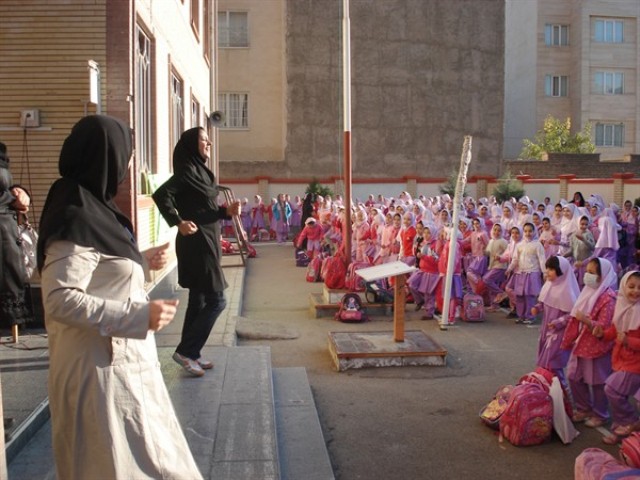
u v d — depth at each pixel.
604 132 45.00
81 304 2.33
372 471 4.95
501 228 11.70
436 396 6.74
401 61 31.67
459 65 32.53
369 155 31.67
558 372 6.22
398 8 31.50
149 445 2.51
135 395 2.52
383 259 13.13
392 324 10.27
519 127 47.53
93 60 7.84
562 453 5.29
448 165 32.62
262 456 4.42
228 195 6.36
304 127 30.61
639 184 27.73
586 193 29.17
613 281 5.71
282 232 25.78
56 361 2.49
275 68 31.06
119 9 7.86
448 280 9.96
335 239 15.45
